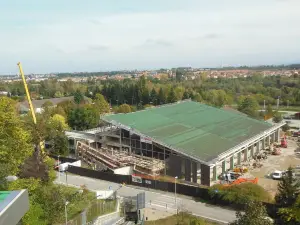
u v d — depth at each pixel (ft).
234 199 173.99
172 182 205.87
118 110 491.31
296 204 134.31
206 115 321.32
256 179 213.46
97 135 304.09
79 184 216.33
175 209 174.29
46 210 146.82
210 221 158.81
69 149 313.32
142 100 610.65
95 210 159.43
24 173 173.68
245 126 302.45
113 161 249.55
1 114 166.91
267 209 155.63
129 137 269.03
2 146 155.02
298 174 218.18
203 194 188.24
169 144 232.12
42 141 247.50
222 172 232.53
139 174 237.25
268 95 647.15
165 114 308.40
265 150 295.89
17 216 89.86
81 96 545.44
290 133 365.20
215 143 245.86
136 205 172.35
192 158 216.13
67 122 393.09
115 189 207.62
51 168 213.66
